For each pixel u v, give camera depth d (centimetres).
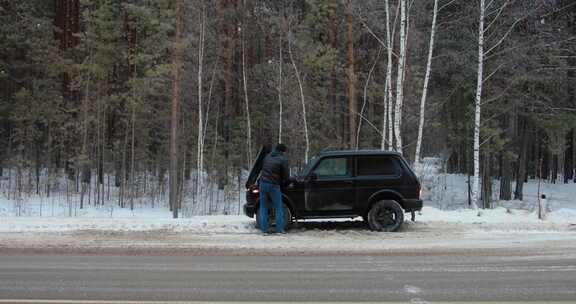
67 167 3155
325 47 2697
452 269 924
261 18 3216
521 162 3412
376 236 1280
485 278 853
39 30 2884
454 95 3098
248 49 3384
